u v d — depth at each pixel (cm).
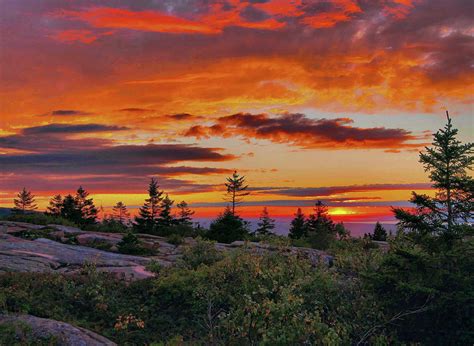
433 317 1152
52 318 1212
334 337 927
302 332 924
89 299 1430
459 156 1185
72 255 1984
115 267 1844
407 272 1188
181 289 1478
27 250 1956
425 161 1226
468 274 1148
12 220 3120
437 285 1132
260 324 955
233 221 3550
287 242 1788
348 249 2031
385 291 1236
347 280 1415
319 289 1355
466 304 1089
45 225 3014
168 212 7075
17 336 1016
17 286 1352
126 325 1246
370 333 1142
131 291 1539
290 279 1401
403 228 1279
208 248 1936
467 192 1179
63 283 1472
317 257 2047
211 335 1048
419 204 1231
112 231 3406
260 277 1407
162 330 1311
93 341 1072
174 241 2955
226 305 1391
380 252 1531
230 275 1484
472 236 1202
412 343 1077
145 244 2641
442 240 1192
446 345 1114
